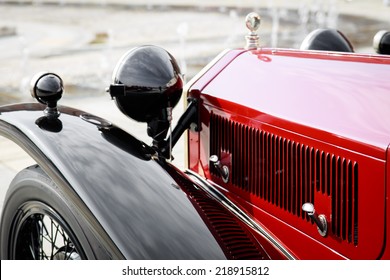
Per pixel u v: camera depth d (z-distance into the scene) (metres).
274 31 13.29
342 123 1.99
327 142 2.01
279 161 2.26
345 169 1.95
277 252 2.25
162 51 2.55
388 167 1.78
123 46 11.96
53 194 2.19
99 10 19.33
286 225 2.28
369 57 2.36
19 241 2.46
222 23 14.90
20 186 2.37
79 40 13.07
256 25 2.91
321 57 2.49
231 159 2.55
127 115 2.53
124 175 2.13
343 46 3.15
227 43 11.79
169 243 1.94
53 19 17.28
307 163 2.12
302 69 2.42
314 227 2.14
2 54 11.61
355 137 1.89
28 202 2.34
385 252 1.83
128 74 2.44
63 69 9.73
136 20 16.20
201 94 2.72
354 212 1.93
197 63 9.73
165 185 2.15
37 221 2.42
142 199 2.06
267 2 20.30
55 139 2.25
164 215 2.02
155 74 2.46
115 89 2.41
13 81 8.93
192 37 12.73
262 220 2.41
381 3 19.38
